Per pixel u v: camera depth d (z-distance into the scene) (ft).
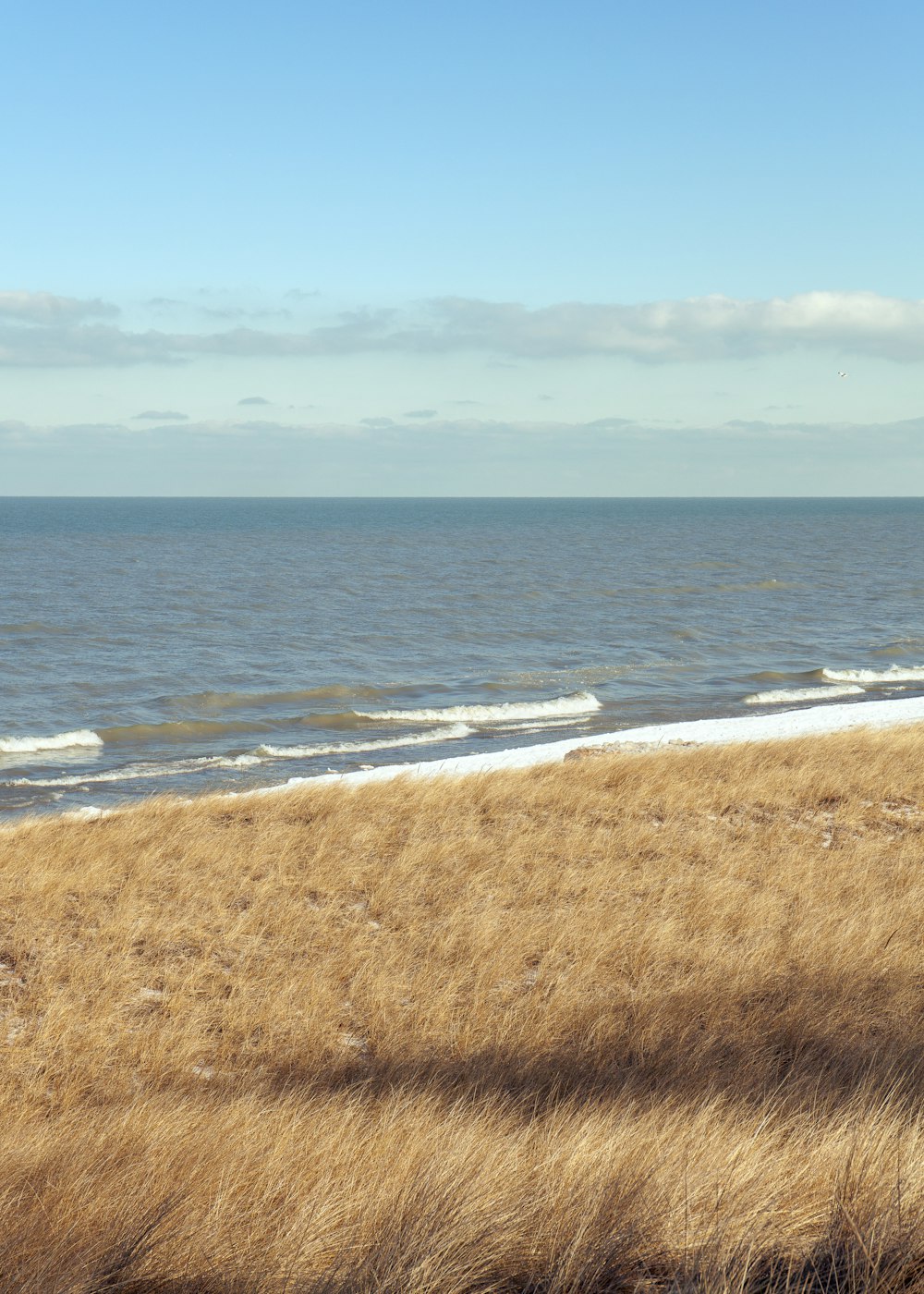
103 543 517.14
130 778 98.63
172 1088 23.67
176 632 202.80
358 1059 25.77
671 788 54.24
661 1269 12.23
